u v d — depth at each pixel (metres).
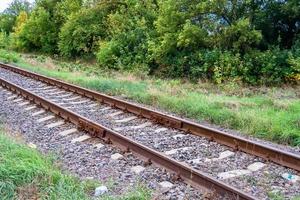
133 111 10.67
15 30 46.28
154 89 14.05
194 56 17.77
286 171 6.41
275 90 14.46
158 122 9.55
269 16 18.03
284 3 17.56
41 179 5.58
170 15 18.53
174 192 5.56
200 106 11.07
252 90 14.65
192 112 10.90
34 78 17.70
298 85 15.38
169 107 11.77
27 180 5.51
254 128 9.16
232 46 17.58
